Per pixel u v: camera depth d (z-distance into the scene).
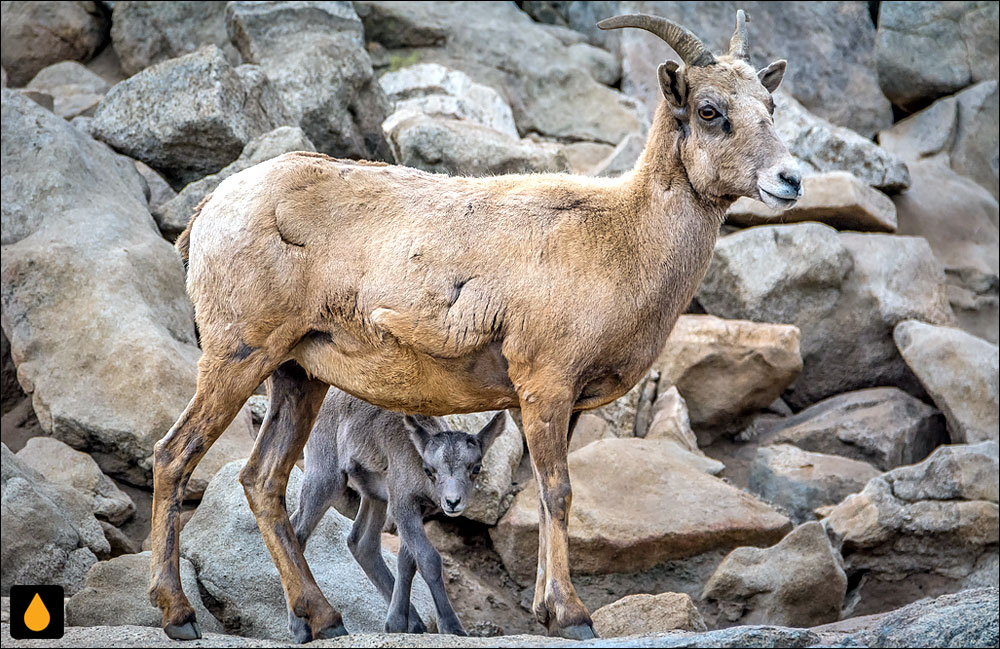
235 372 16.25
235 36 36.75
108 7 42.38
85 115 34.94
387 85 38.88
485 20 42.84
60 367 24.91
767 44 43.94
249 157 30.38
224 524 19.94
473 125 33.91
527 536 23.97
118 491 23.52
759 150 16.33
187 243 17.80
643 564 24.19
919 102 43.62
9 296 25.83
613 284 16.34
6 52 40.78
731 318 34.00
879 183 37.72
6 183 28.23
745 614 23.08
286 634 18.81
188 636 15.30
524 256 16.27
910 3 43.03
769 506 25.27
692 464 27.02
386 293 16.17
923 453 31.47
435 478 18.77
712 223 17.16
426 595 21.28
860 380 34.03
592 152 39.19
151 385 24.30
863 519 25.81
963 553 25.67
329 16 36.81
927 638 15.23
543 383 16.08
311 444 20.09
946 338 31.98
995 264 37.91
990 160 41.69
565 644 14.45
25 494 20.39
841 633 16.22
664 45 43.56
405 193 16.83
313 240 16.45
